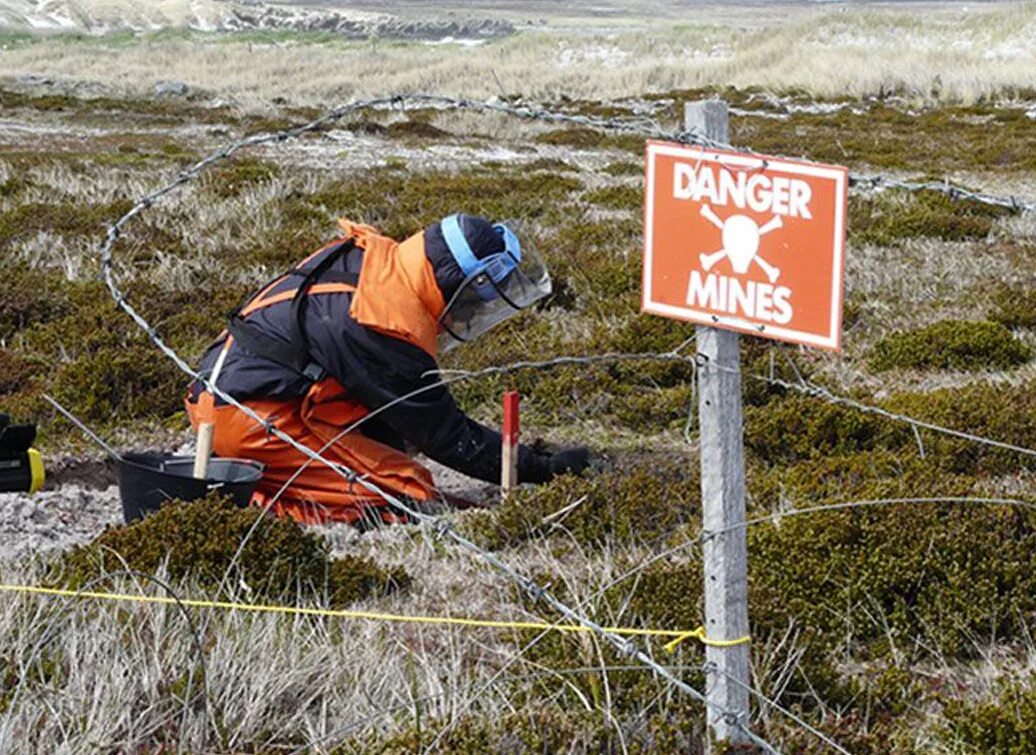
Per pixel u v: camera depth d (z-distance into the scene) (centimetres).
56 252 1208
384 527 637
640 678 430
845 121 3002
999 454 707
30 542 595
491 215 1491
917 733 438
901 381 898
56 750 397
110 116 3033
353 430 656
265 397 649
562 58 5200
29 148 2278
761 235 340
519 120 3005
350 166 1975
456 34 8062
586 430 808
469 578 564
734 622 372
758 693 405
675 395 828
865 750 412
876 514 559
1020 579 522
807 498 640
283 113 3166
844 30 4656
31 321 1012
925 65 3784
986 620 508
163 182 1620
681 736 402
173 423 820
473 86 4469
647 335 959
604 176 1933
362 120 2902
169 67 5353
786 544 545
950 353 927
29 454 448
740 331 348
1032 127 2856
